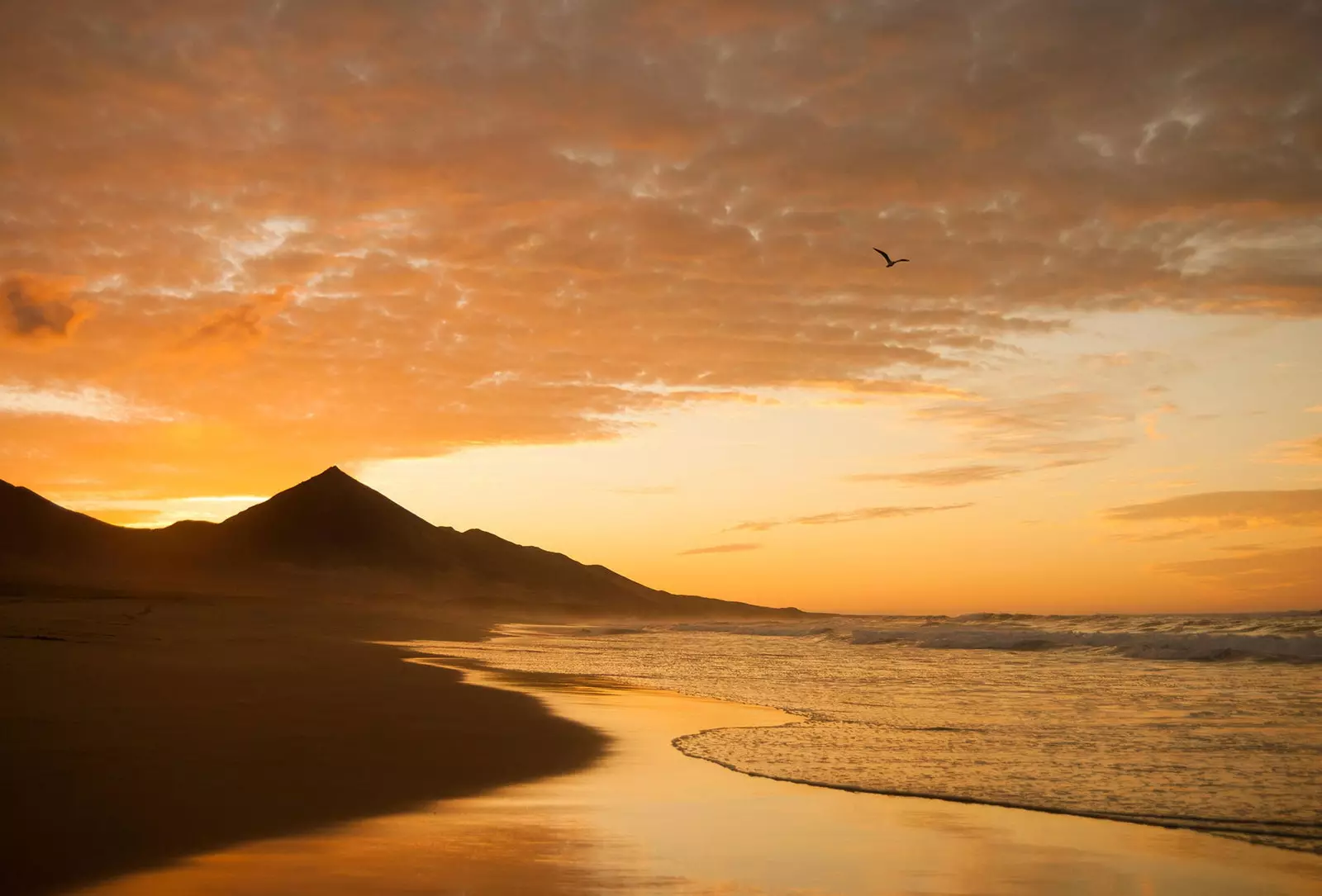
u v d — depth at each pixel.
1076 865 7.54
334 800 9.18
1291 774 11.23
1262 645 31.72
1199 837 8.42
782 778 10.98
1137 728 14.98
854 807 9.50
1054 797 10.00
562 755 12.34
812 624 78.19
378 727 13.95
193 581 155.75
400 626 68.81
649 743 13.51
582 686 22.39
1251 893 6.91
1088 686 22.22
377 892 6.48
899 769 11.59
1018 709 17.78
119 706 14.55
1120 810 9.40
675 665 31.03
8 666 19.34
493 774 10.89
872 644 45.94
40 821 7.99
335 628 58.94
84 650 24.91
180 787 9.37
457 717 15.52
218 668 22.09
